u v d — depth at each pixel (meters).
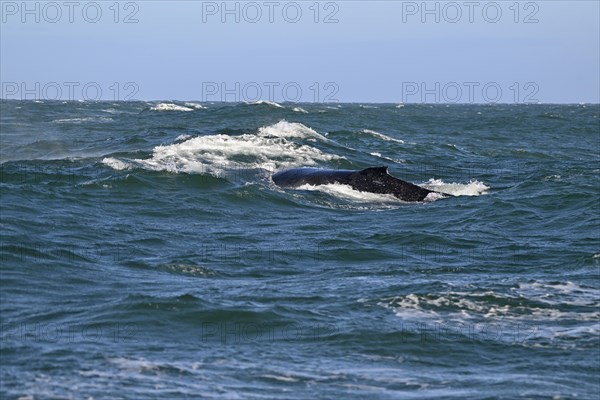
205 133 152.25
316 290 52.72
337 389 36.69
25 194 79.06
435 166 132.62
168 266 58.56
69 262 57.19
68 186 86.31
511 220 82.69
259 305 48.53
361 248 67.75
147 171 93.56
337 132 180.75
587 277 57.91
